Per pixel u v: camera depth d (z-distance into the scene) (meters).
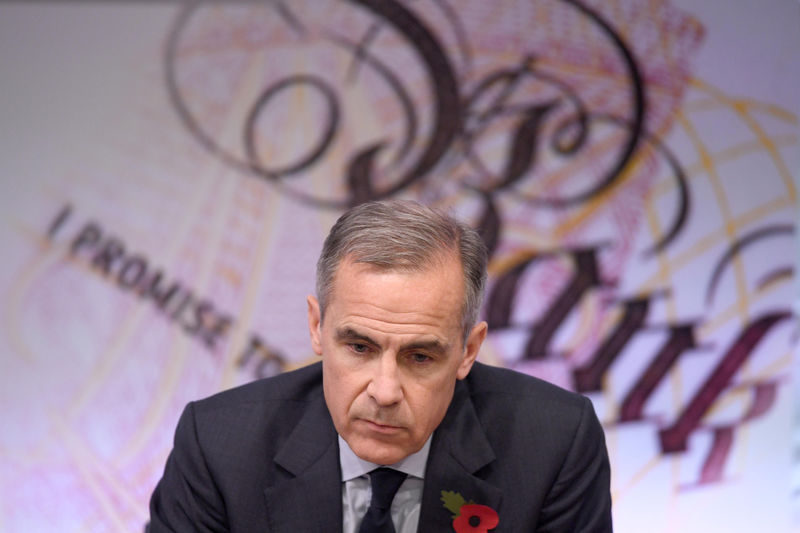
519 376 5.39
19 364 10.77
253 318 10.64
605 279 10.48
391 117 10.61
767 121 10.43
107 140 10.78
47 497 10.67
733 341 10.45
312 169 10.67
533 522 4.83
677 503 10.36
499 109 10.54
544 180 10.52
